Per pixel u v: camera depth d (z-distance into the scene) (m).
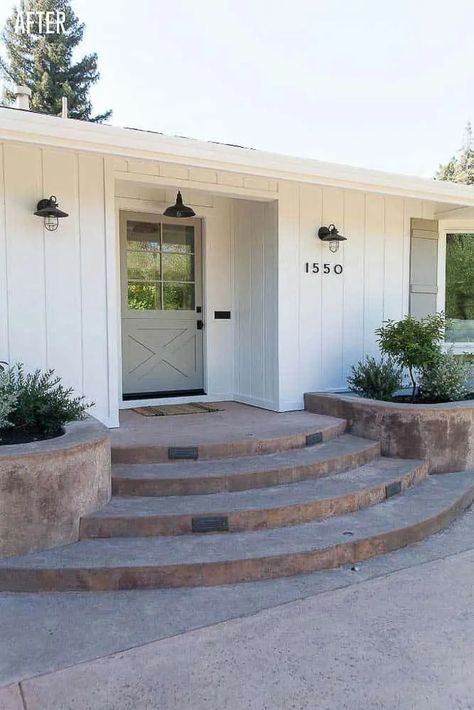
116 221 6.19
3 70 26.48
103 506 3.77
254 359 6.51
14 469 3.29
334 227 6.25
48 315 4.84
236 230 6.79
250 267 6.54
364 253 6.64
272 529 3.73
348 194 6.48
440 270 7.30
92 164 4.96
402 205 6.89
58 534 3.44
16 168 4.66
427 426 5.04
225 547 3.42
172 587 3.19
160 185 5.53
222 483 4.07
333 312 6.45
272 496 3.99
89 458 3.62
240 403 6.69
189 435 4.78
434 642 2.67
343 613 2.92
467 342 7.50
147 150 4.36
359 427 5.37
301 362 6.24
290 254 6.13
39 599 3.06
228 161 4.73
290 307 6.14
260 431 4.96
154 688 2.32
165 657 2.52
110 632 2.72
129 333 6.43
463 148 35.72
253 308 6.50
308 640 2.67
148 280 6.52
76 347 4.97
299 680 2.38
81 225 4.94
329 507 3.94
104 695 2.28
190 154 4.54
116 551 3.36
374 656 2.55
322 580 3.29
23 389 4.12
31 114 3.90
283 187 6.04
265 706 2.22
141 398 6.50
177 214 6.02
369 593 3.13
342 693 2.30
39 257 4.78
